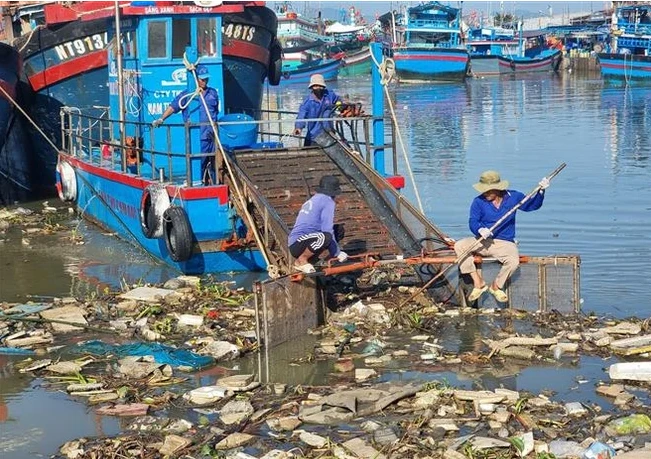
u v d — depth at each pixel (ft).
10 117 63.26
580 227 52.65
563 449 22.84
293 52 247.29
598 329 32.81
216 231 42.14
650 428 24.09
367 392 26.81
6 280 43.47
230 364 30.76
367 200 41.75
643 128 106.32
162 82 52.08
